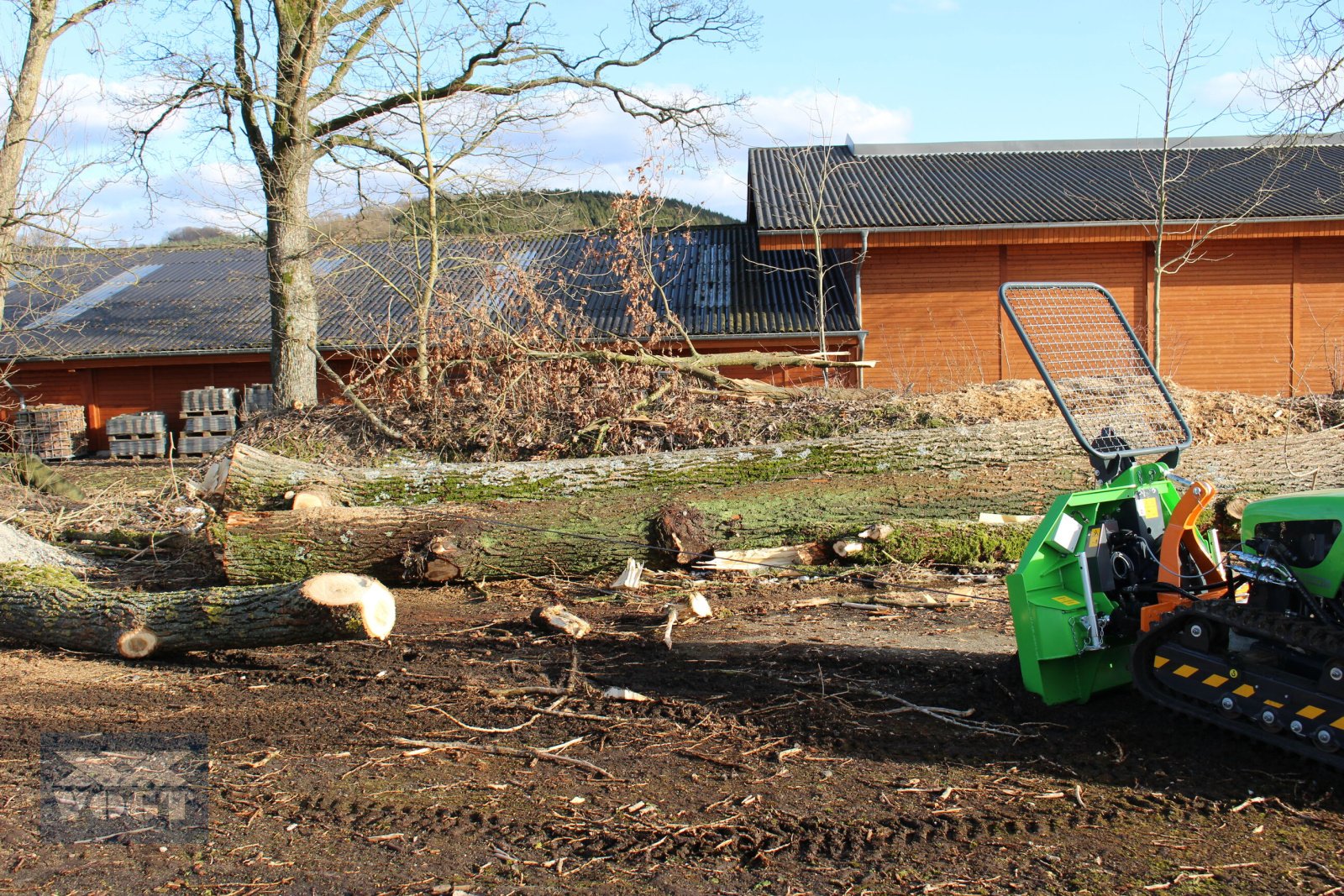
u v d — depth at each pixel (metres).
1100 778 4.33
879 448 9.58
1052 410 10.91
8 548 9.12
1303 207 18.20
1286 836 3.78
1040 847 3.73
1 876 3.61
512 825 4.00
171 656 6.80
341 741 5.02
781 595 8.23
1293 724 4.12
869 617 7.46
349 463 11.17
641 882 3.52
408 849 3.79
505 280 13.65
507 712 5.45
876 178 21.81
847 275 19.89
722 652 6.60
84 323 23.34
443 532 8.66
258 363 22.09
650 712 5.40
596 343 12.97
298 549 8.57
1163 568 4.76
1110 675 5.19
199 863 3.70
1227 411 10.72
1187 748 4.59
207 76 15.16
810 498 9.21
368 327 19.05
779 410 11.30
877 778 4.41
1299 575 4.35
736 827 3.94
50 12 15.16
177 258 28.16
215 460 11.85
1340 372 17.11
